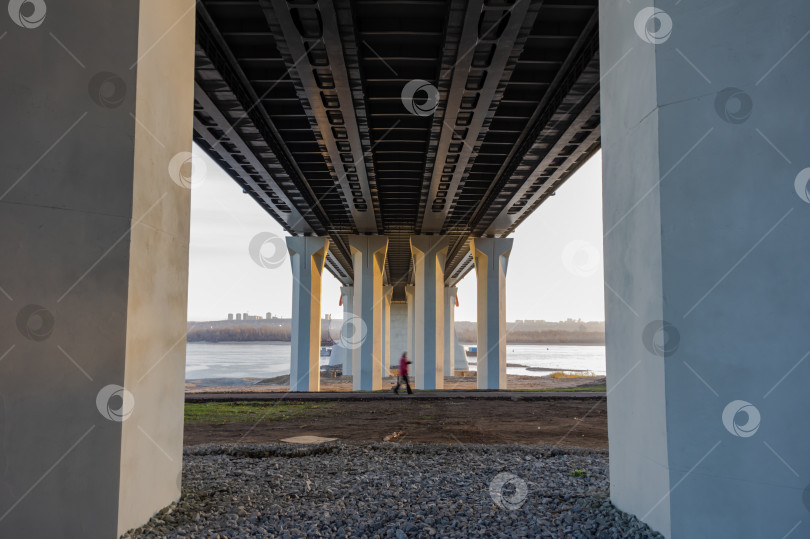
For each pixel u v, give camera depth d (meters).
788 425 4.57
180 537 5.16
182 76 6.46
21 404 4.78
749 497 4.61
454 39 16.42
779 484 4.55
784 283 4.66
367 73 20.06
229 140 25.02
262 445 10.47
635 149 5.54
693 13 5.04
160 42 5.80
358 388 46.91
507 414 17.11
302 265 48.47
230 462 9.15
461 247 58.88
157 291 5.80
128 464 5.17
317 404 20.31
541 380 66.62
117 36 5.23
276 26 15.49
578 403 20.53
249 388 64.88
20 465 4.76
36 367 4.83
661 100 5.05
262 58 18.44
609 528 5.26
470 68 18.20
